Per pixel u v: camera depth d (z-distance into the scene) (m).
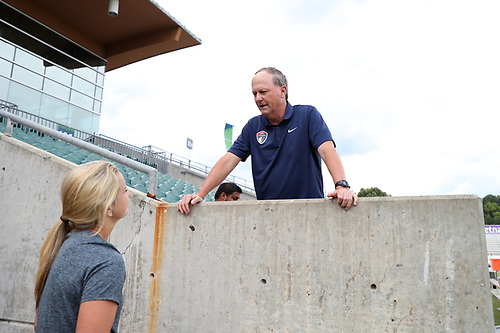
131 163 2.41
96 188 1.27
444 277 1.66
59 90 11.73
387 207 1.78
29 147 2.70
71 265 1.20
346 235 1.83
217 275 2.04
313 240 1.89
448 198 1.70
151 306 2.14
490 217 78.81
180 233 2.16
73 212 1.26
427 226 1.71
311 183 2.20
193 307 2.06
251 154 2.38
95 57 13.16
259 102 2.19
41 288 1.28
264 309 1.92
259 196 2.32
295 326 1.85
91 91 12.79
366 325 1.73
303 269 1.88
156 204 2.25
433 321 1.64
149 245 2.21
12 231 2.61
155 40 12.90
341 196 1.83
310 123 2.20
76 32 12.59
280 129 2.26
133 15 12.07
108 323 1.15
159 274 2.16
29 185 2.63
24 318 2.45
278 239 1.95
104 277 1.17
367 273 1.77
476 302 1.60
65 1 11.35
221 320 1.99
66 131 11.71
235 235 2.04
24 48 10.96
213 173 2.35
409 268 1.71
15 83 10.57
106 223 1.35
